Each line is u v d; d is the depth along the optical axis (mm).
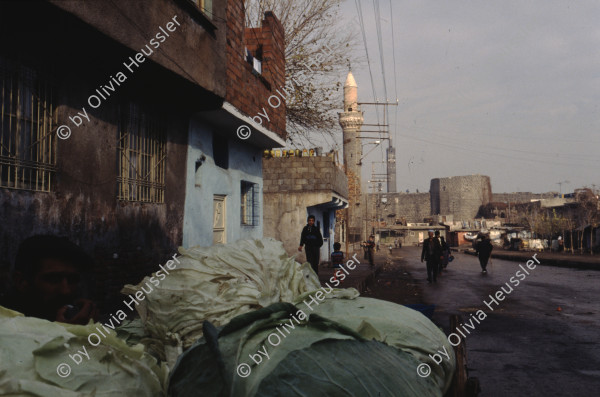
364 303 2047
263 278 2100
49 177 4375
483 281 16312
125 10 4551
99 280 4965
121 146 5625
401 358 1544
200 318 1889
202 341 1490
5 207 3809
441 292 12688
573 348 6219
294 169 17609
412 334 1861
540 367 5309
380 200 85625
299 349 1351
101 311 4973
